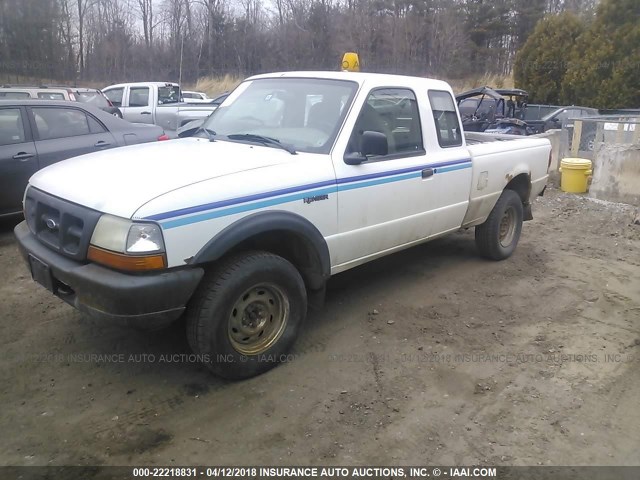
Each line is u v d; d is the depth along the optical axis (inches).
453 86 1264.8
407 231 185.5
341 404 136.2
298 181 145.9
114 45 1471.5
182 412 131.4
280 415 131.4
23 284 203.9
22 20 1320.1
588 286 217.2
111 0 1482.5
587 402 140.3
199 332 132.5
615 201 363.3
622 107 866.8
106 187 130.1
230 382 144.0
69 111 284.0
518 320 185.3
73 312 180.7
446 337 171.3
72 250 129.3
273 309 147.7
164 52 1467.8
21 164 260.5
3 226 279.3
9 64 1312.7
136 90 595.8
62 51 1395.2
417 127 187.6
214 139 174.1
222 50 1423.5
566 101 933.8
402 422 130.3
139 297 119.4
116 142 293.6
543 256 254.1
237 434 124.6
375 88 171.8
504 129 575.8
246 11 1454.2
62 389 139.3
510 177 231.0
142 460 116.0
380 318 182.5
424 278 219.9
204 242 127.8
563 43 964.0
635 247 270.5
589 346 168.7
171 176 133.6
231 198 132.1
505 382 147.9
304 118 170.2
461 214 209.3
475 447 122.9
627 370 155.6
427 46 1414.9
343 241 161.8
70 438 121.7
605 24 911.7
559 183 421.7
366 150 154.6
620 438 127.2
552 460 119.6
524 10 1595.7
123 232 119.6
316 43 1424.7
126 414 130.3
